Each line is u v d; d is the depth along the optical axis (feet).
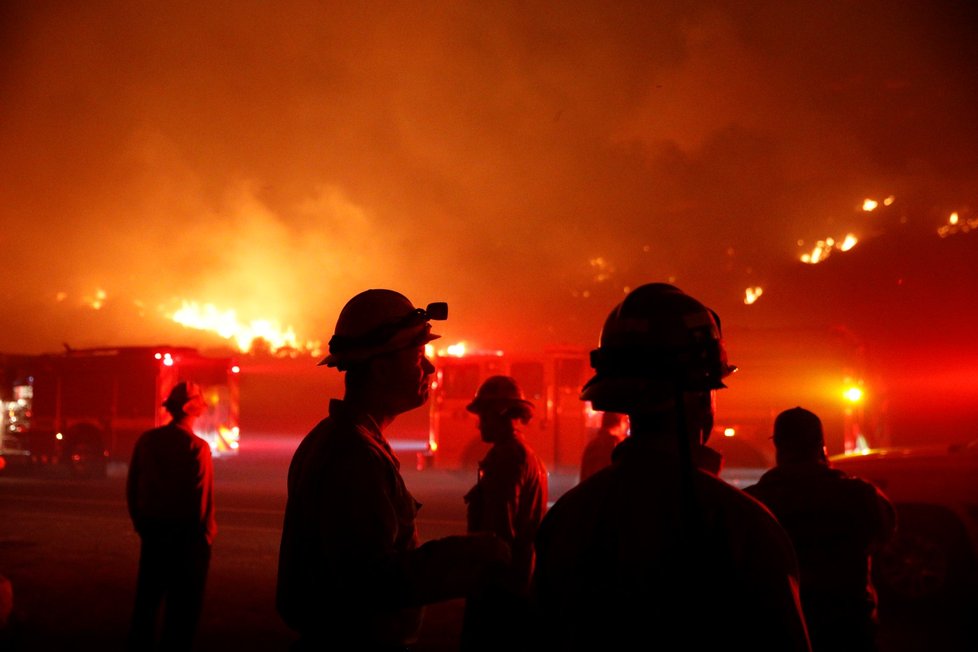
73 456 67.05
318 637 7.65
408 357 8.62
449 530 39.27
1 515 45.37
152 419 65.72
